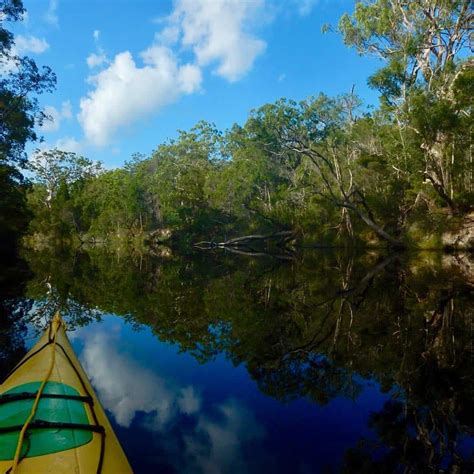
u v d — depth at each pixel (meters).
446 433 3.90
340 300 11.02
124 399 4.68
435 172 22.52
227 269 21.55
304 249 33.44
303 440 3.76
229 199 42.47
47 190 59.56
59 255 32.75
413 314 8.85
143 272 20.16
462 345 6.61
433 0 22.12
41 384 3.88
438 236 22.48
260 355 6.54
